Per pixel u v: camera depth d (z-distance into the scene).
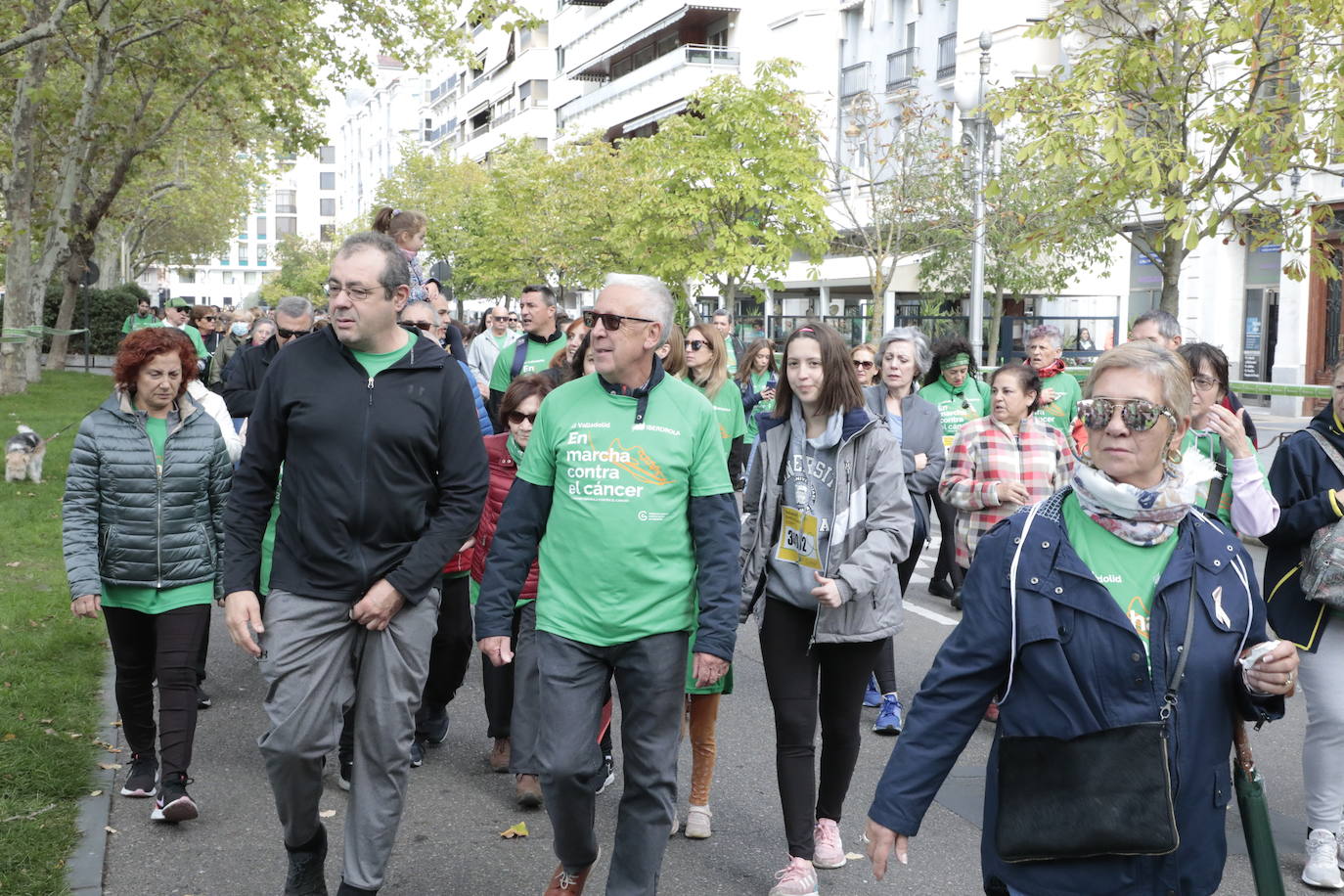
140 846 4.84
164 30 22.75
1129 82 11.60
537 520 4.03
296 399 4.00
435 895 4.49
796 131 25.31
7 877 4.34
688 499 3.97
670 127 25.55
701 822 5.07
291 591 3.98
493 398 9.80
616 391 3.97
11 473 14.76
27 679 6.80
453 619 5.96
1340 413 4.69
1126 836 2.48
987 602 2.70
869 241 24.94
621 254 35.38
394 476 3.99
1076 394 8.52
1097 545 2.65
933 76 32.53
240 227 64.88
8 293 24.73
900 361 6.99
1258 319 25.42
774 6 39.97
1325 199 22.48
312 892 4.13
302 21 22.56
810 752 4.54
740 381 12.48
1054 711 2.60
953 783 5.79
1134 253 28.59
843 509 4.59
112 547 5.11
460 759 6.05
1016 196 13.88
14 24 19.94
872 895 4.55
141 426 5.15
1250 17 10.70
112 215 37.44
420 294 7.78
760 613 4.79
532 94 71.38
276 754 3.96
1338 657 4.66
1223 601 2.60
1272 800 5.61
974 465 6.77
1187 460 2.63
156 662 5.32
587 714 3.89
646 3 48.06
